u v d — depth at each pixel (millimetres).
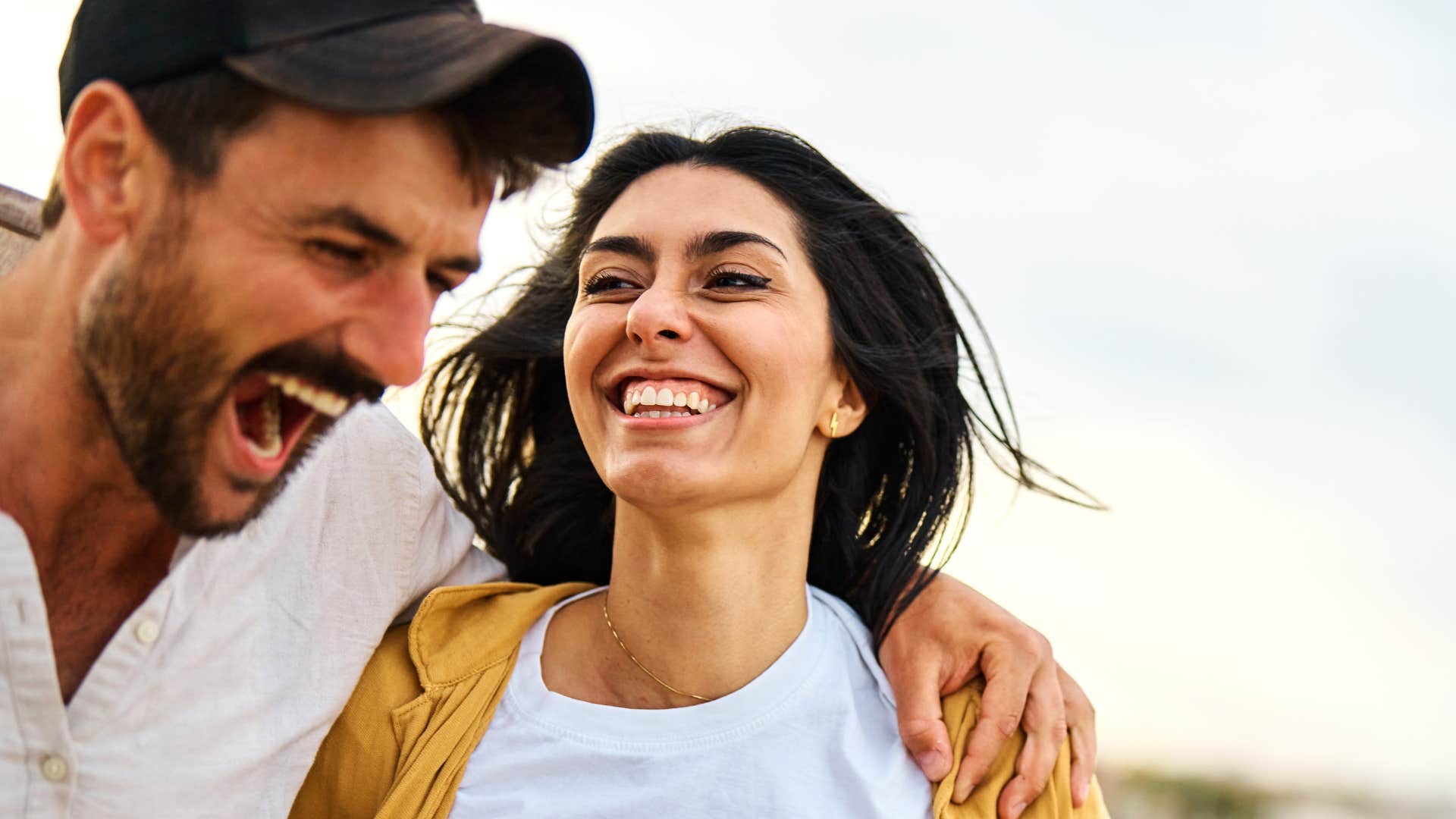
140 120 1258
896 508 2156
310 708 1671
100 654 1477
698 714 1815
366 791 1797
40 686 1384
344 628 1732
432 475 1918
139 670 1483
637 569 1877
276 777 1648
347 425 1781
